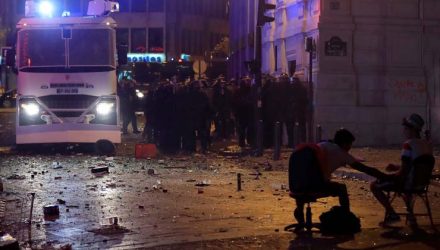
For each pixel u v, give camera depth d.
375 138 23.66
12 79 67.62
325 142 9.62
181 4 78.81
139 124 38.00
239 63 42.97
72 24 21.72
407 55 24.02
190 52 80.06
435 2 24.14
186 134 22.69
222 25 85.44
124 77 30.62
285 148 22.75
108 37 21.81
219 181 15.25
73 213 11.18
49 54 21.70
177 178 15.80
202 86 25.33
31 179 15.52
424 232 9.55
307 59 24.75
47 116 21.66
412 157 9.45
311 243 8.92
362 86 23.58
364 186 14.30
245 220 10.58
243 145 23.50
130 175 16.36
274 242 9.00
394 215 9.94
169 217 10.84
